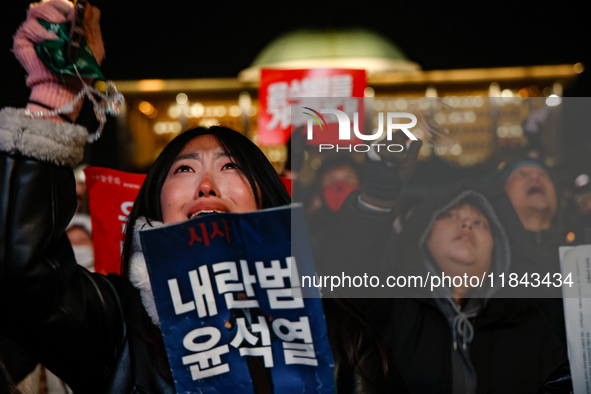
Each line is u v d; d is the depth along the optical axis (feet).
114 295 3.54
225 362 2.93
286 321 2.94
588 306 3.61
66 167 3.27
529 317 4.91
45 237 3.06
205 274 2.94
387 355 3.66
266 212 2.94
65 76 3.20
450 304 4.83
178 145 3.64
